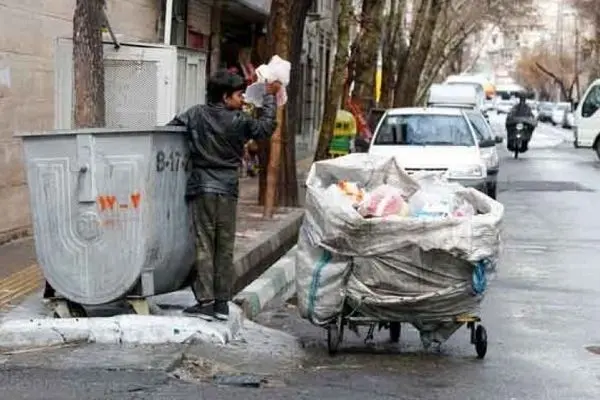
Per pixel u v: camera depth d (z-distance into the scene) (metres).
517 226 26.16
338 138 33.41
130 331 11.64
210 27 35.97
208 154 12.04
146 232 11.60
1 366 10.70
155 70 16.09
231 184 12.14
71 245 11.73
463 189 13.52
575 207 30.89
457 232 11.45
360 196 12.27
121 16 25.34
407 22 76.62
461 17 86.38
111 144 11.52
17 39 18.94
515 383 11.03
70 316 12.12
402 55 52.00
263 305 15.23
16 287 14.32
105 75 16.09
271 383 10.66
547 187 37.62
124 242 11.63
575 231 25.27
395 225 11.55
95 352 11.23
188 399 9.75
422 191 13.02
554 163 51.62
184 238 12.26
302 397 10.14
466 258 11.46
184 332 11.73
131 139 11.49
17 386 9.99
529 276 18.64
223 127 12.01
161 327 11.70
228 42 42.88
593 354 12.61
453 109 31.47
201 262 12.18
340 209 11.62
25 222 19.61
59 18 20.78
